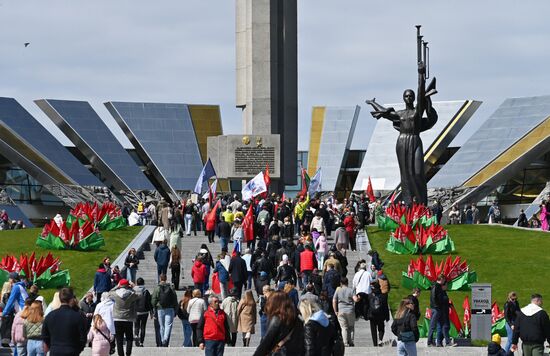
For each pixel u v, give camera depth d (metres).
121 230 62.34
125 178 100.00
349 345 36.44
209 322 30.67
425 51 65.38
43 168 96.88
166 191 101.00
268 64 74.12
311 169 108.31
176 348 34.62
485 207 106.06
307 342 21.59
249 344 36.38
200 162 102.94
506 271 51.91
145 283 49.72
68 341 24.36
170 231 59.78
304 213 60.69
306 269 43.69
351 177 115.88
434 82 65.94
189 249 57.06
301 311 21.98
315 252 49.81
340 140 110.12
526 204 104.12
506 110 103.56
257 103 74.06
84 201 94.75
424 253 55.91
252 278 47.06
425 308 44.19
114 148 101.88
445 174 99.00
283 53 75.06
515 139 99.44
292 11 76.06
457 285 47.31
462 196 94.94
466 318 37.81
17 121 99.81
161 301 35.81
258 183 62.69
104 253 55.44
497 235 62.19
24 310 30.47
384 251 56.56
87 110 104.19
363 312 38.16
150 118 105.81
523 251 56.91
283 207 58.22
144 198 98.06
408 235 55.69
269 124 73.94
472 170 98.06
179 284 49.19
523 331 29.39
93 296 38.16
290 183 75.94
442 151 103.12
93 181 99.12
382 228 62.19
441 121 104.06
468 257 55.34
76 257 54.47
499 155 98.44
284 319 20.08
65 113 102.88
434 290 36.75
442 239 56.12
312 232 51.00
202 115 106.88
